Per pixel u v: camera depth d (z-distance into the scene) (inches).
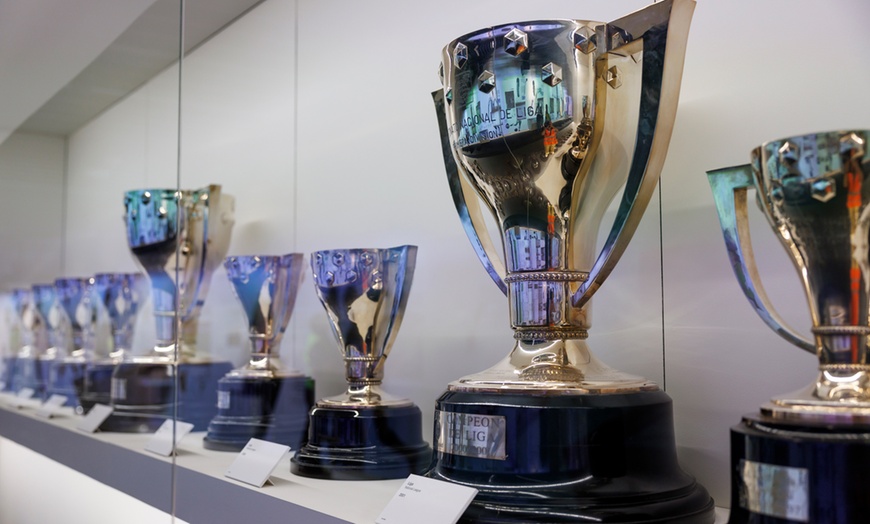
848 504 14.3
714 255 23.6
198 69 46.7
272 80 42.4
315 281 31.5
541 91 21.4
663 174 25.2
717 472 22.8
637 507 19.3
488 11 31.7
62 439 49.1
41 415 56.5
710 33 24.2
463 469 21.1
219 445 35.6
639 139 21.3
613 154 22.8
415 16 34.6
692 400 23.7
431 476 22.1
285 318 38.6
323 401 30.5
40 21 50.1
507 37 21.5
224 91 45.1
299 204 40.4
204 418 37.9
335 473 28.3
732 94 23.5
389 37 35.9
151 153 51.0
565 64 21.6
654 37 21.1
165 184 49.3
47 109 59.5
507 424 20.4
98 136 57.5
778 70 22.4
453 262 31.9
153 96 50.8
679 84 21.5
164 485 34.7
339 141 38.3
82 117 58.9
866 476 14.3
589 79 21.9
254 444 31.3
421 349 32.5
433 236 32.9
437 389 31.9
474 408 21.1
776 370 21.6
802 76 21.8
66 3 47.2
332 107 38.8
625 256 26.2
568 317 22.5
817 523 14.5
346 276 30.5
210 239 44.1
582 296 22.2
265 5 42.7
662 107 21.0
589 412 19.9
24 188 64.1
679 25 21.2
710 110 24.0
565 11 29.0
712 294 23.5
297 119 40.8
